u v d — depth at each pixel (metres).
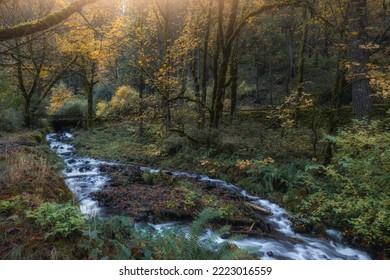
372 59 11.08
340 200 5.94
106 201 7.40
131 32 13.89
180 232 4.54
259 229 6.42
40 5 9.27
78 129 22.08
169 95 13.25
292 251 5.55
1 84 15.61
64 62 18.39
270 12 16.94
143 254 3.72
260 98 23.48
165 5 13.58
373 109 12.47
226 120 16.33
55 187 5.91
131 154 13.62
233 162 10.44
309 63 24.91
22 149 9.12
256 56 23.39
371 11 11.34
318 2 12.18
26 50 13.59
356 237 5.83
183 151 12.20
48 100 22.83
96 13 13.62
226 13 13.77
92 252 3.41
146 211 6.71
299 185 8.10
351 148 5.49
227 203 7.51
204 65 13.85
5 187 5.05
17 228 3.67
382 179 4.87
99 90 28.36
